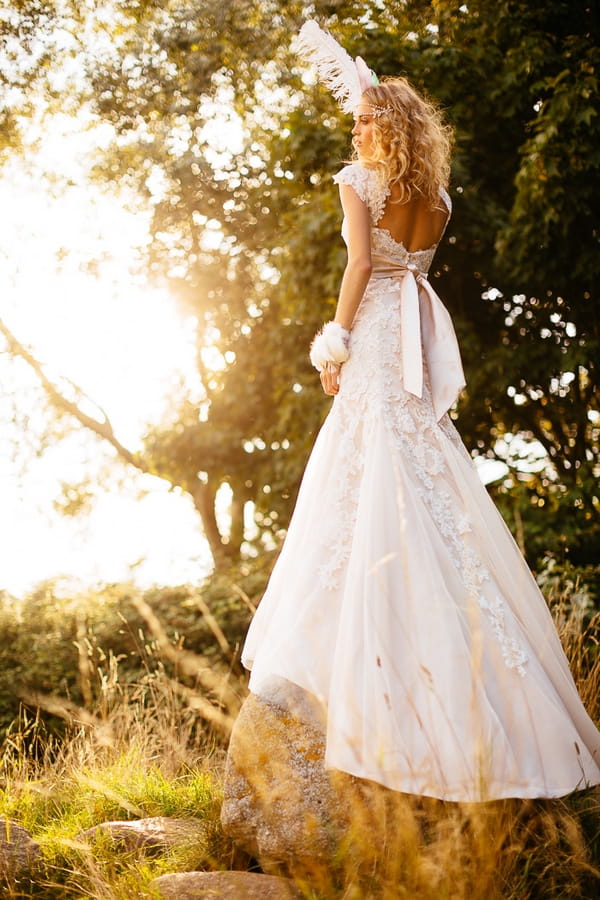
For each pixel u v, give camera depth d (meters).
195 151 8.16
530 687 2.37
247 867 2.52
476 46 7.12
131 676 6.71
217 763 3.77
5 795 3.41
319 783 2.39
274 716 2.51
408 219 2.82
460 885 1.98
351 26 7.12
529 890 2.13
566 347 7.45
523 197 6.49
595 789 2.56
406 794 2.31
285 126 7.61
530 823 2.30
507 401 7.88
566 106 6.25
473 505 2.63
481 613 2.44
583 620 4.91
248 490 10.62
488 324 7.84
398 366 2.72
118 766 3.65
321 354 2.72
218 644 7.04
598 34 6.81
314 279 7.71
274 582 2.74
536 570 6.17
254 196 8.91
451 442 2.73
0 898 2.53
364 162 2.79
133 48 6.77
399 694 2.30
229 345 11.23
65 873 2.65
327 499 2.67
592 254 6.73
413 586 2.42
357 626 2.40
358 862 2.22
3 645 7.50
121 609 7.69
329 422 2.78
